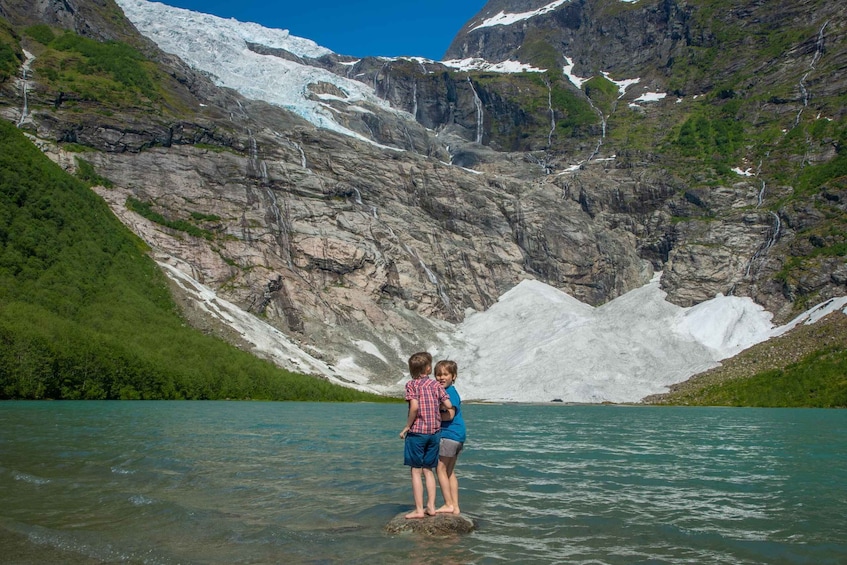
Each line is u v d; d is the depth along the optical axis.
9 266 93.69
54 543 12.99
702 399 105.19
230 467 24.03
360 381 117.19
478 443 37.19
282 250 137.50
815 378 99.12
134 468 22.69
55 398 75.94
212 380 91.50
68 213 109.31
